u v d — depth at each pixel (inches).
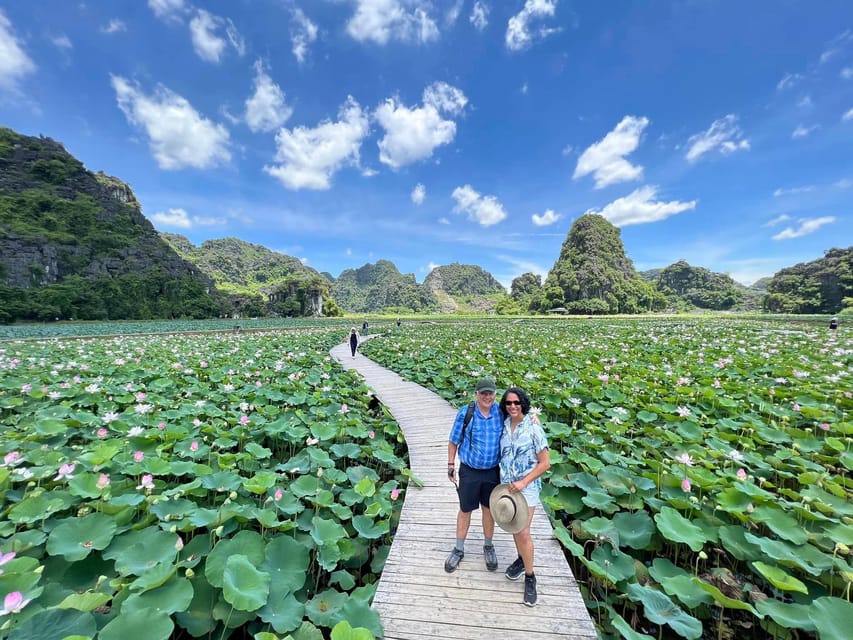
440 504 165.0
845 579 109.8
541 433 113.0
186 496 164.4
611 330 1085.8
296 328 1605.6
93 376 414.3
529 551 107.3
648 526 138.2
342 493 168.9
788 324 1341.0
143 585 93.2
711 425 259.1
